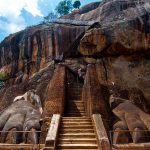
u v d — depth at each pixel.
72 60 26.55
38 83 24.77
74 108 19.73
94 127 14.84
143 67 21.66
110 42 21.56
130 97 20.33
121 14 25.34
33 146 14.12
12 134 16.95
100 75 21.34
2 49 30.77
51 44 28.61
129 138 15.96
